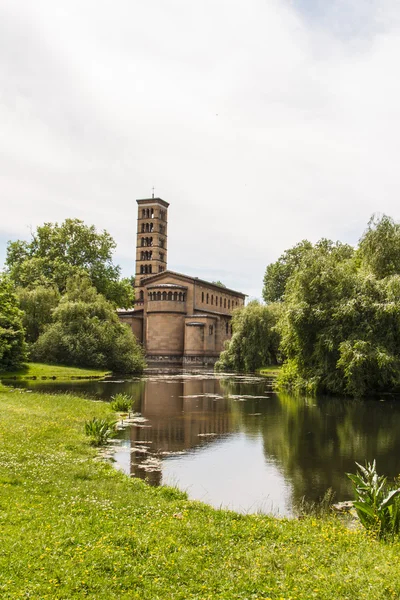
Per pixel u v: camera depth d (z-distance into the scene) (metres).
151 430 27.33
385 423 30.08
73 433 23.38
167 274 109.81
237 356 76.88
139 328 112.81
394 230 46.28
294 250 110.31
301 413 33.91
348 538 10.84
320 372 44.03
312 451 22.88
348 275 44.34
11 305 57.22
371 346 40.34
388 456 21.97
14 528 10.34
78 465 17.14
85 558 9.04
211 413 33.62
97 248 96.19
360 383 40.75
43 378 56.38
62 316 68.12
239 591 8.05
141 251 122.62
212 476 18.66
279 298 111.81
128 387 49.78
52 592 7.86
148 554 9.41
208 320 105.69
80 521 10.99
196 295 110.56
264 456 21.84
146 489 15.34
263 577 8.52
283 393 46.34
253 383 57.53
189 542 10.23
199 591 8.09
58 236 93.69
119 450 22.31
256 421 30.64
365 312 42.12
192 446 23.66
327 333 43.00
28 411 28.02
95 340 67.19
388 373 40.62
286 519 12.58
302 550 9.84
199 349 103.25
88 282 77.62
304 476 18.81
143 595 7.91
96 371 65.31
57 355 66.25
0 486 13.38
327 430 27.84
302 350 46.09
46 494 13.22
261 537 10.85
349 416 32.66
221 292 128.25
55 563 8.80
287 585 8.18
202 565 9.06
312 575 8.59
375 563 9.13
